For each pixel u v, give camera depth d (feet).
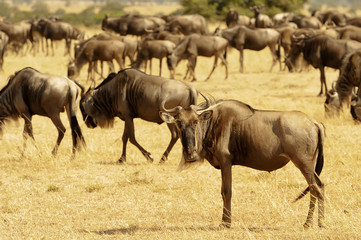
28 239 80.33
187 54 282.56
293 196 101.96
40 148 135.44
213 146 81.76
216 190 107.76
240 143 80.48
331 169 119.55
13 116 134.31
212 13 576.20
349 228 79.41
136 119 189.98
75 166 127.24
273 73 314.76
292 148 78.33
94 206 98.27
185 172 121.08
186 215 92.48
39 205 98.89
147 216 92.22
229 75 309.63
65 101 131.23
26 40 388.57
